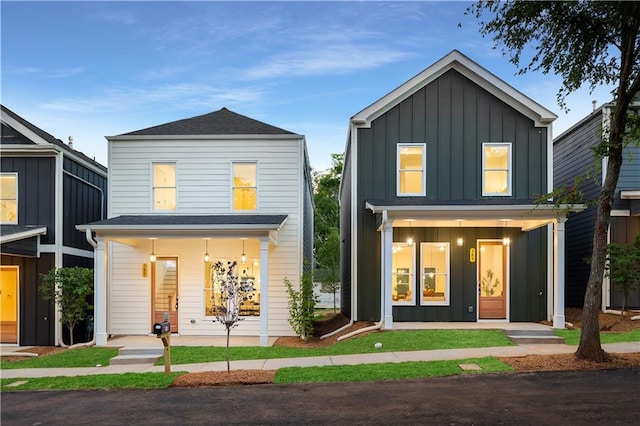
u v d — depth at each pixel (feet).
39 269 44.96
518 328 38.22
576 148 52.70
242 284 37.65
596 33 28.63
